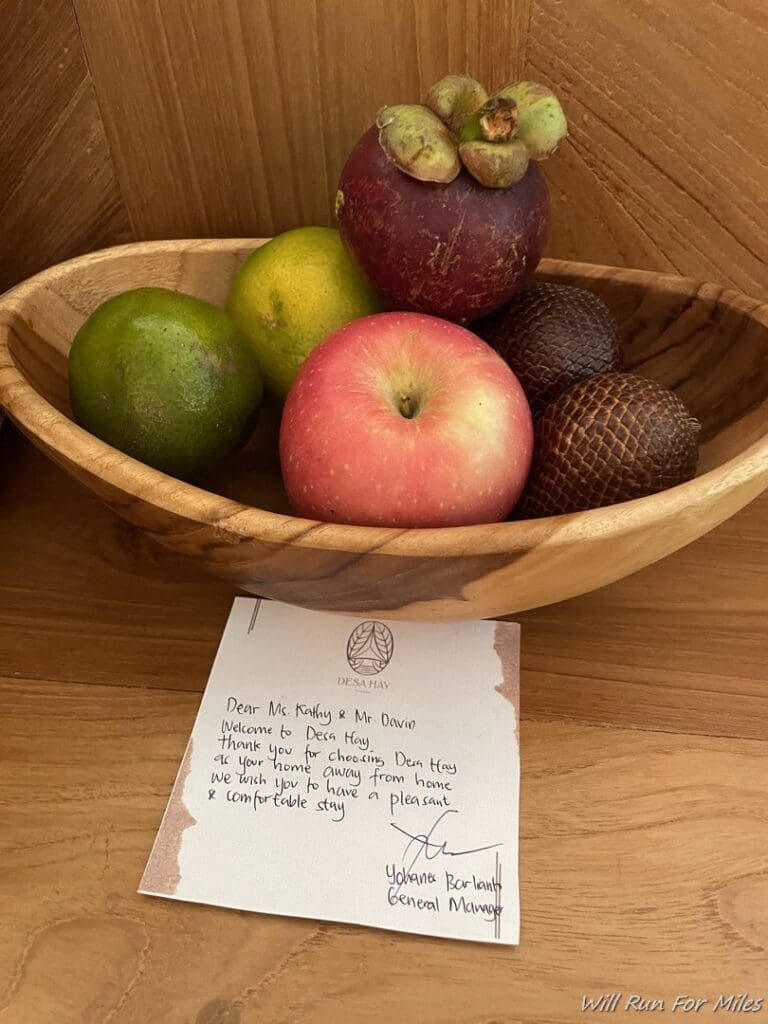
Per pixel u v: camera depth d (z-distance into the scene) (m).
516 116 0.43
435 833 0.41
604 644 0.50
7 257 0.64
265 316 0.53
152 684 0.48
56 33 0.54
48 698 0.47
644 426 0.43
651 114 0.55
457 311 0.49
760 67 0.52
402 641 0.50
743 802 0.42
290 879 0.39
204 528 0.38
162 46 0.54
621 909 0.38
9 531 0.57
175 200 0.62
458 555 0.36
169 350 0.46
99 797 0.43
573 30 0.52
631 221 0.60
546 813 0.42
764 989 0.36
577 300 0.51
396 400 0.44
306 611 0.51
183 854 0.40
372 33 0.53
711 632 0.50
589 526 0.36
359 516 0.41
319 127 0.58
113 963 0.37
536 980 0.36
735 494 0.39
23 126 0.58
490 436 0.41
